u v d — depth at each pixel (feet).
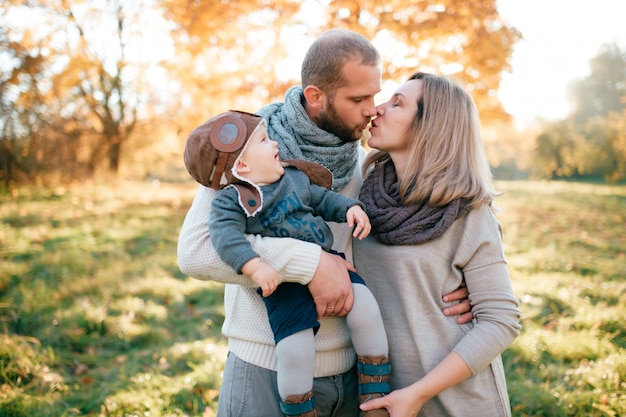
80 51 47.37
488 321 5.82
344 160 6.44
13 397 10.71
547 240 26.99
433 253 6.01
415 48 25.18
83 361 13.38
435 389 5.58
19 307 15.34
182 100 40.98
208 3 27.22
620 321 14.43
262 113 6.69
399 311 6.12
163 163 62.75
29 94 44.11
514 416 10.49
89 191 43.09
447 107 6.20
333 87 5.94
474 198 5.97
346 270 5.71
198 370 12.41
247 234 5.58
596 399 10.52
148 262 21.59
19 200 36.27
